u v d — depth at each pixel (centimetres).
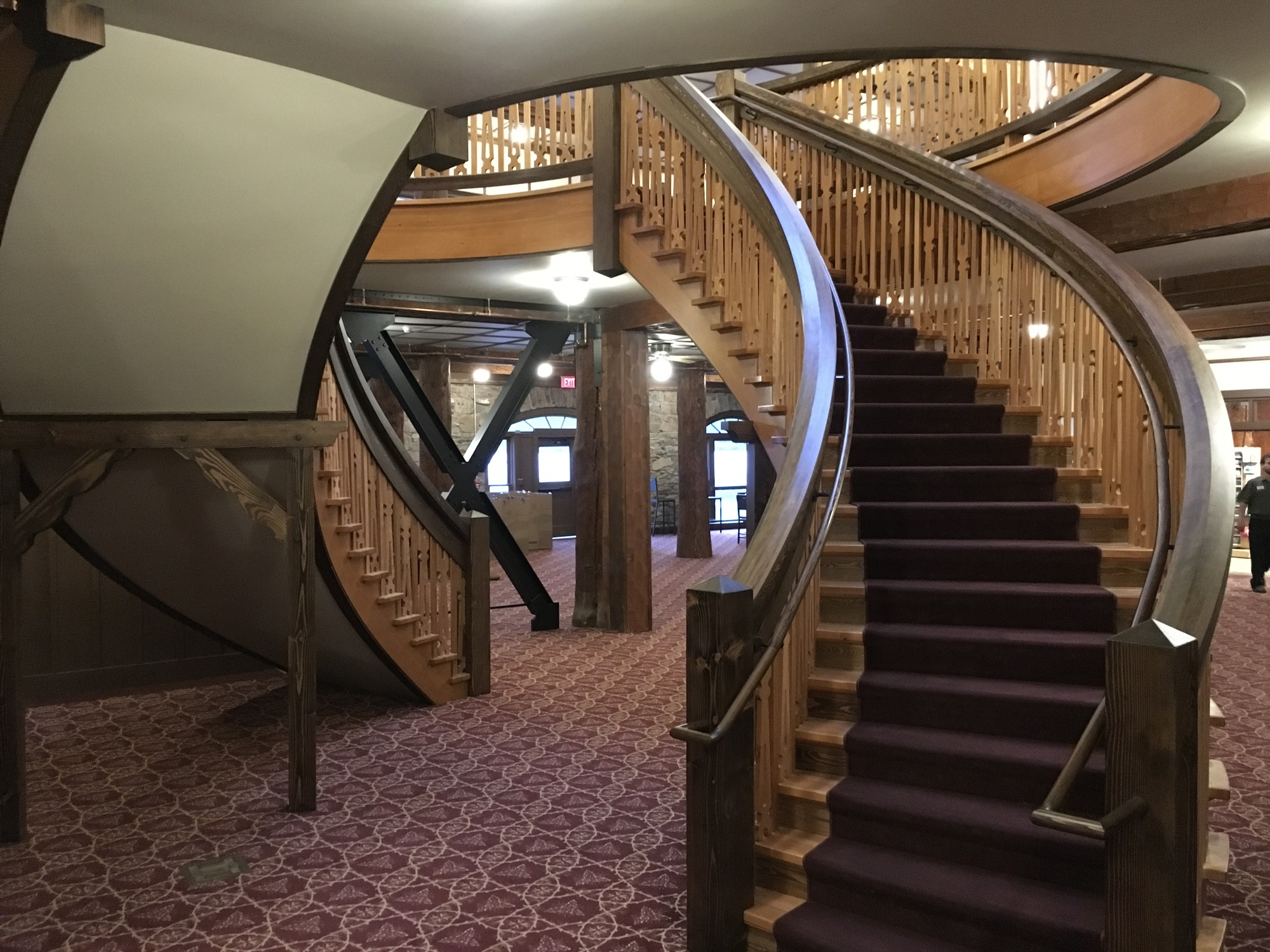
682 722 600
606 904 357
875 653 397
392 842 417
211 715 627
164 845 416
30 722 610
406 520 629
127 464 464
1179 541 282
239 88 314
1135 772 213
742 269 571
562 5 253
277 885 376
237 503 496
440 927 341
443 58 286
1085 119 580
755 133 762
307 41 271
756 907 320
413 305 837
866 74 799
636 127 655
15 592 420
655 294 639
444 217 718
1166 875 209
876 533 465
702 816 307
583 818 443
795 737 366
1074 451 508
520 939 332
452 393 1619
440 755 537
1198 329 928
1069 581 420
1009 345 563
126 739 571
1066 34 329
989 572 429
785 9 272
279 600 558
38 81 242
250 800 470
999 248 568
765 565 331
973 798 334
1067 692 354
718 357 590
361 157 349
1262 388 1366
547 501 1591
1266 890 359
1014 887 299
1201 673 237
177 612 603
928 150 743
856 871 312
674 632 901
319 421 461
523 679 716
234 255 379
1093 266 487
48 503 422
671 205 631
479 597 668
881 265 665
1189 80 388
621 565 900
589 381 919
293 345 430
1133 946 213
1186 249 658
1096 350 480
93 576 687
